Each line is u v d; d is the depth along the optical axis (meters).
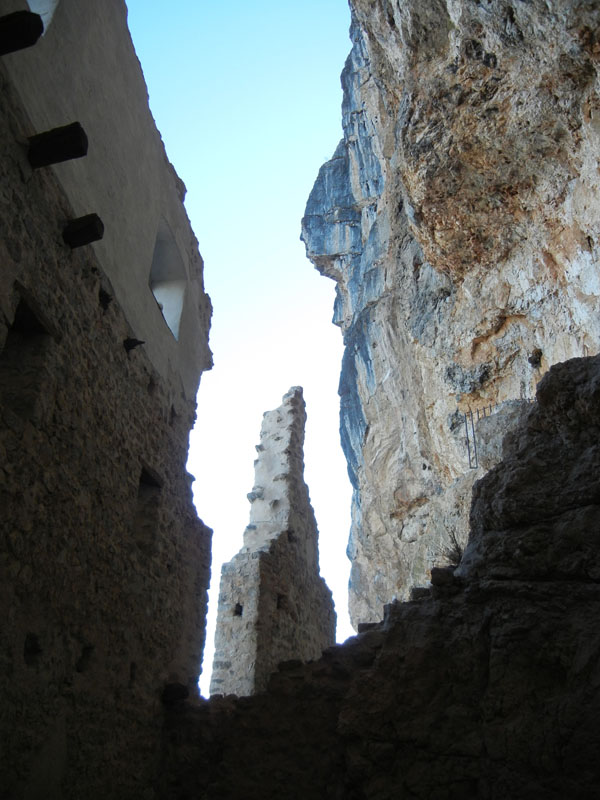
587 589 4.44
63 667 4.58
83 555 4.95
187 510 7.48
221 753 5.82
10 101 4.34
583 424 5.03
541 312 11.55
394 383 19.28
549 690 4.28
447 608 5.00
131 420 6.10
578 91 9.11
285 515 10.14
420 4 10.33
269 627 8.73
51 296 4.69
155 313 7.06
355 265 28.25
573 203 10.02
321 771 5.23
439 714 4.64
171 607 6.68
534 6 8.51
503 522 5.05
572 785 3.84
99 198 5.74
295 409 11.38
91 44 5.76
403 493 18.44
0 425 3.96
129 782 5.36
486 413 13.41
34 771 4.16
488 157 10.90
